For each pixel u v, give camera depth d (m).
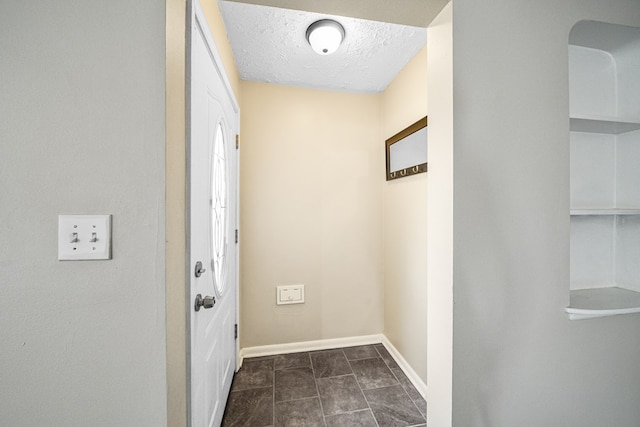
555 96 1.05
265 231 2.15
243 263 2.11
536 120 1.03
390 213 2.18
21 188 0.63
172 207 0.72
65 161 0.64
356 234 2.30
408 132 1.85
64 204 0.64
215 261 1.28
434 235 1.06
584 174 1.29
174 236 0.73
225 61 1.49
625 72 1.29
